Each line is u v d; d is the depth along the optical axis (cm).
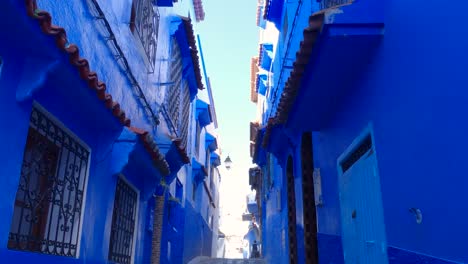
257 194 2300
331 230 635
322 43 456
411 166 373
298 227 884
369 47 455
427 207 344
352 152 538
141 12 795
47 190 427
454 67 307
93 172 521
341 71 497
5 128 351
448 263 309
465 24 293
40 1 409
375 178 456
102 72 589
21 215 384
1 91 349
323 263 675
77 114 473
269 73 1411
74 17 494
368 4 443
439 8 328
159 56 942
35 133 407
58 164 451
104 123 514
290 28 966
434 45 336
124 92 689
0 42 347
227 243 4059
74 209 478
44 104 409
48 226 435
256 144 1312
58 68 386
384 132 433
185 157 898
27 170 404
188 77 1288
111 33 600
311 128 671
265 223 1756
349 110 543
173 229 1277
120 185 649
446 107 317
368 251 477
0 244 336
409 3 380
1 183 341
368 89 476
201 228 2052
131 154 596
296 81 535
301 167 837
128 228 691
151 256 983
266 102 1505
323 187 682
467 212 288
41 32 351
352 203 540
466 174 290
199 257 1898
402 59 394
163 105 938
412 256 365
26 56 375
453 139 307
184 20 1069
